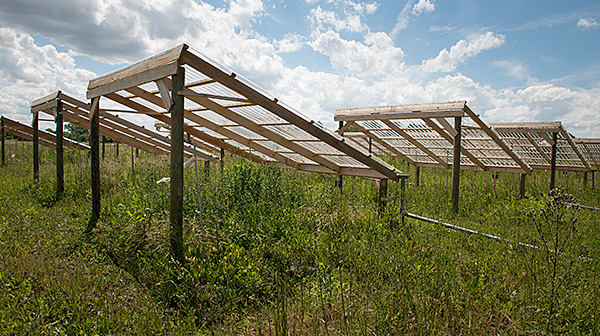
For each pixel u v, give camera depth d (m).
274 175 8.59
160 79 5.77
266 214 7.05
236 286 4.88
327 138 7.17
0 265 5.19
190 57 5.35
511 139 15.61
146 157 14.32
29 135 19.56
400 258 5.14
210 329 4.14
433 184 14.53
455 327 3.60
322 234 6.43
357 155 7.56
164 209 7.15
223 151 12.98
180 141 5.39
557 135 14.08
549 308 3.82
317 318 3.70
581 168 16.70
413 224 7.81
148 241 5.85
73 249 6.23
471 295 4.34
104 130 14.99
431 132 13.64
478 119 10.48
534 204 9.80
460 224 8.68
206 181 8.72
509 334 3.53
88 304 4.46
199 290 4.58
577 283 4.54
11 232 6.61
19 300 4.43
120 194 9.18
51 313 4.25
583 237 7.13
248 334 3.74
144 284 4.97
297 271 5.30
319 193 8.93
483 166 15.41
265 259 5.70
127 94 8.42
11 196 9.92
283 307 3.54
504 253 5.87
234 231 6.20
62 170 10.20
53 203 9.54
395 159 23.02
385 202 8.30
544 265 5.02
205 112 9.51
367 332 3.55
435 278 4.61
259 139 10.51
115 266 5.57
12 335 3.75
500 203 11.70
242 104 7.43
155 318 4.13
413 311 3.91
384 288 4.46
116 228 6.42
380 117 12.11
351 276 4.86
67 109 11.89
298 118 6.77
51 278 4.89
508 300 4.38
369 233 6.65
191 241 5.52
